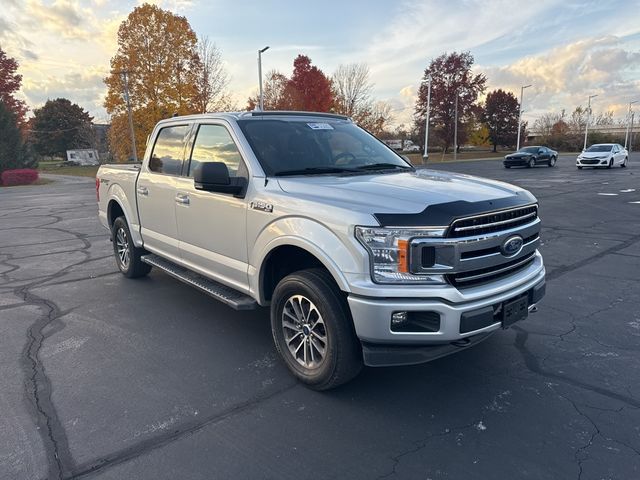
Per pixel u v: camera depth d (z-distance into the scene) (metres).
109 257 7.92
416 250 2.89
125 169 6.09
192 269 4.74
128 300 5.59
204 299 5.60
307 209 3.29
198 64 37.62
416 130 66.50
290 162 3.98
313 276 3.34
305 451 2.81
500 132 71.00
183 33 36.03
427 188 3.35
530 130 86.62
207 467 2.68
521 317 3.38
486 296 3.08
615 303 5.23
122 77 35.25
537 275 3.54
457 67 58.47
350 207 3.08
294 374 3.62
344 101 47.28
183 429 3.04
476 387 3.52
